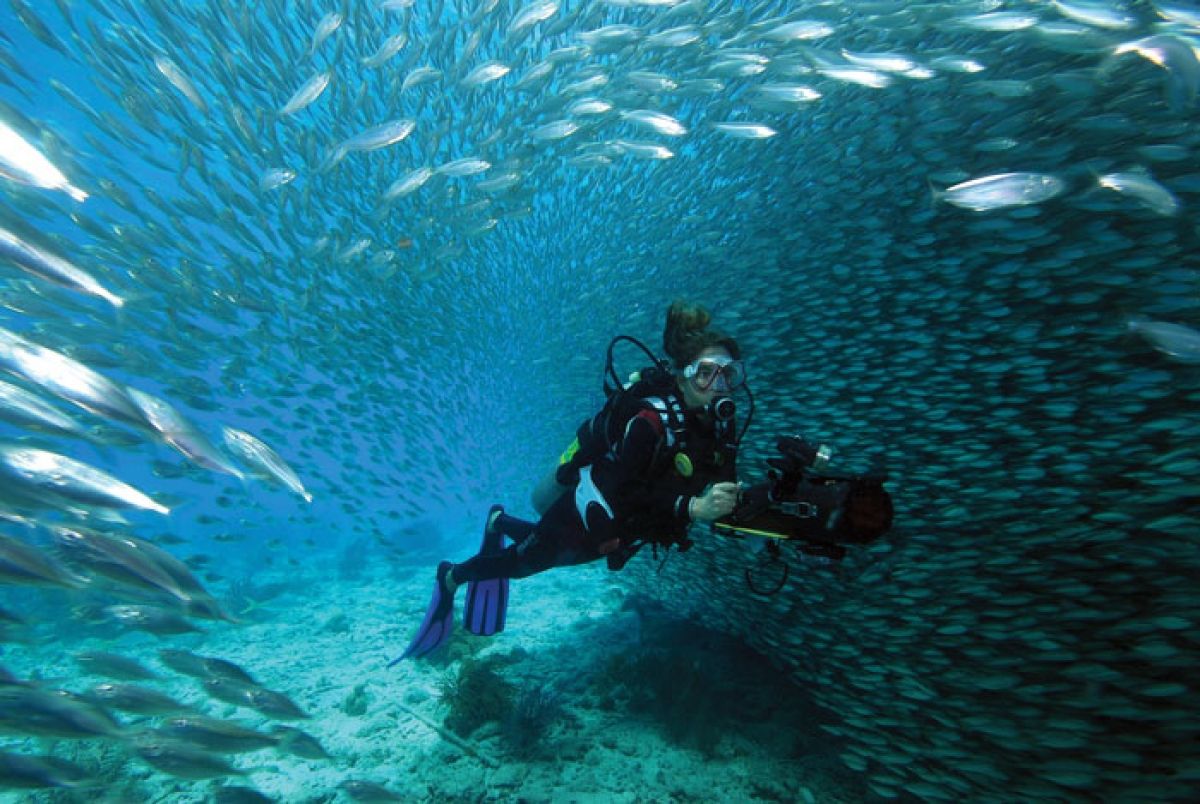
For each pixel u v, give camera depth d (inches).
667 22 345.1
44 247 102.4
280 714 130.7
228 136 347.9
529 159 309.3
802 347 277.0
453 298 493.0
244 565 534.9
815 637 177.9
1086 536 143.6
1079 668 123.9
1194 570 124.9
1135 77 210.1
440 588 162.9
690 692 188.1
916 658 152.6
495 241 503.5
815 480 82.3
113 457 214.2
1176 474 138.2
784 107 255.8
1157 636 120.4
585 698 198.2
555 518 114.2
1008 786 124.1
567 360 473.4
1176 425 151.5
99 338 295.0
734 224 381.7
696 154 390.3
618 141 272.5
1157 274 182.5
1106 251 193.6
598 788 153.0
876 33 300.0
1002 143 222.2
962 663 144.6
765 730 176.9
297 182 406.9
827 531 79.4
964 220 244.2
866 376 245.8
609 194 445.7
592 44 285.6
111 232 301.9
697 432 92.4
